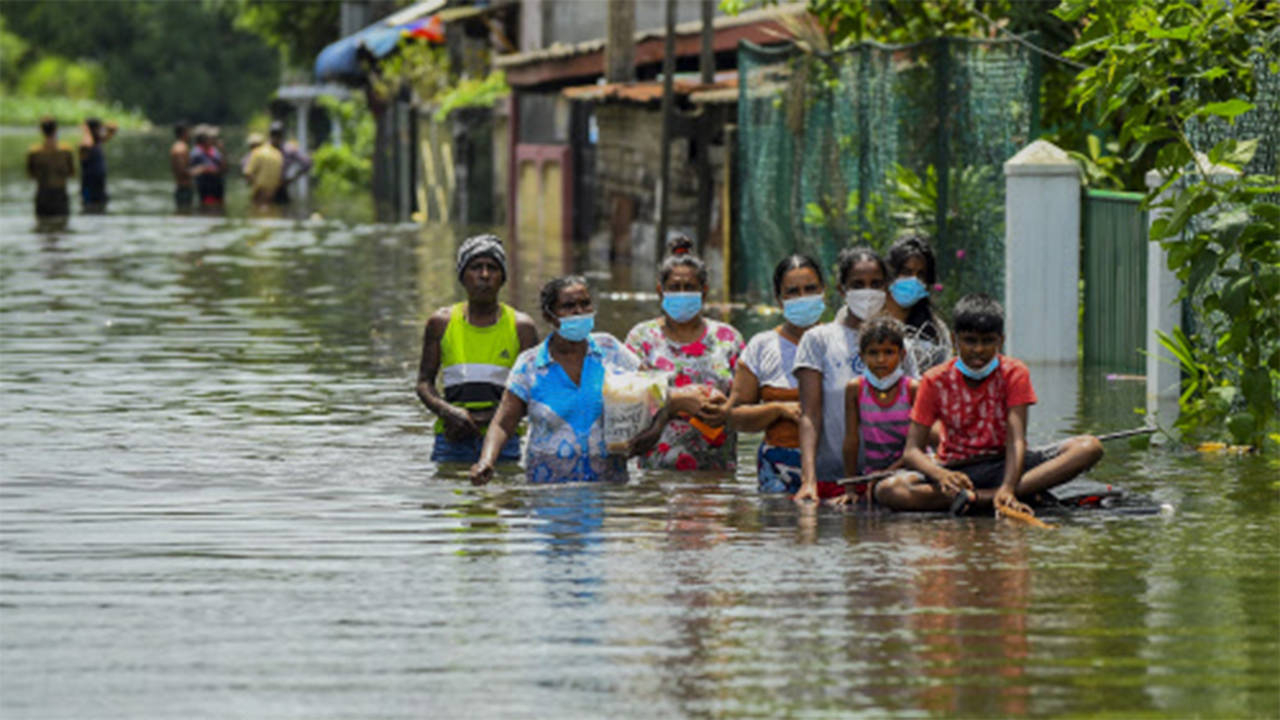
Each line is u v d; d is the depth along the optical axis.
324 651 17.09
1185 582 20.00
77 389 35.72
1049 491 24.81
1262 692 15.90
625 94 69.00
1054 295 39.59
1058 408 33.28
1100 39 29.02
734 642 17.44
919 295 25.97
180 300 55.19
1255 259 28.16
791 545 22.00
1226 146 27.73
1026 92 40.38
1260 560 21.14
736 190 59.66
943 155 43.78
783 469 26.05
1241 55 29.47
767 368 26.19
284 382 37.03
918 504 24.23
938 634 17.77
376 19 164.25
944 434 24.77
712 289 60.84
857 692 15.89
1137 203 37.84
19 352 41.78
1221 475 26.97
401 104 127.69
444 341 28.31
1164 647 17.31
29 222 98.19
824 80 51.19
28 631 17.77
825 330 25.61
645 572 20.41
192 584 19.72
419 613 18.48
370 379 37.56
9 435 30.06
